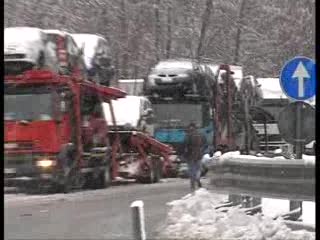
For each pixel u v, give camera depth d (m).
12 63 45.16
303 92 26.72
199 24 121.69
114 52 106.12
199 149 44.16
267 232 23.50
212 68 73.75
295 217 25.33
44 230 28.09
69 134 45.59
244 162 26.73
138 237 21.56
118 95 53.44
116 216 32.53
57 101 44.44
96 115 50.44
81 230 28.03
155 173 56.84
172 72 64.31
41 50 45.66
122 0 108.06
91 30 105.12
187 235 25.33
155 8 112.00
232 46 127.00
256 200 27.42
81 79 47.50
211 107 65.88
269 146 79.88
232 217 25.27
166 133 63.59
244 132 71.94
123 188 50.00
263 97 82.25
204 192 29.20
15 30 45.81
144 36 110.75
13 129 44.44
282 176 25.06
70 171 45.84
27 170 44.25
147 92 64.81
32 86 44.56
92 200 40.31
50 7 101.81
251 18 133.50
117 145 53.91
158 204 37.62
